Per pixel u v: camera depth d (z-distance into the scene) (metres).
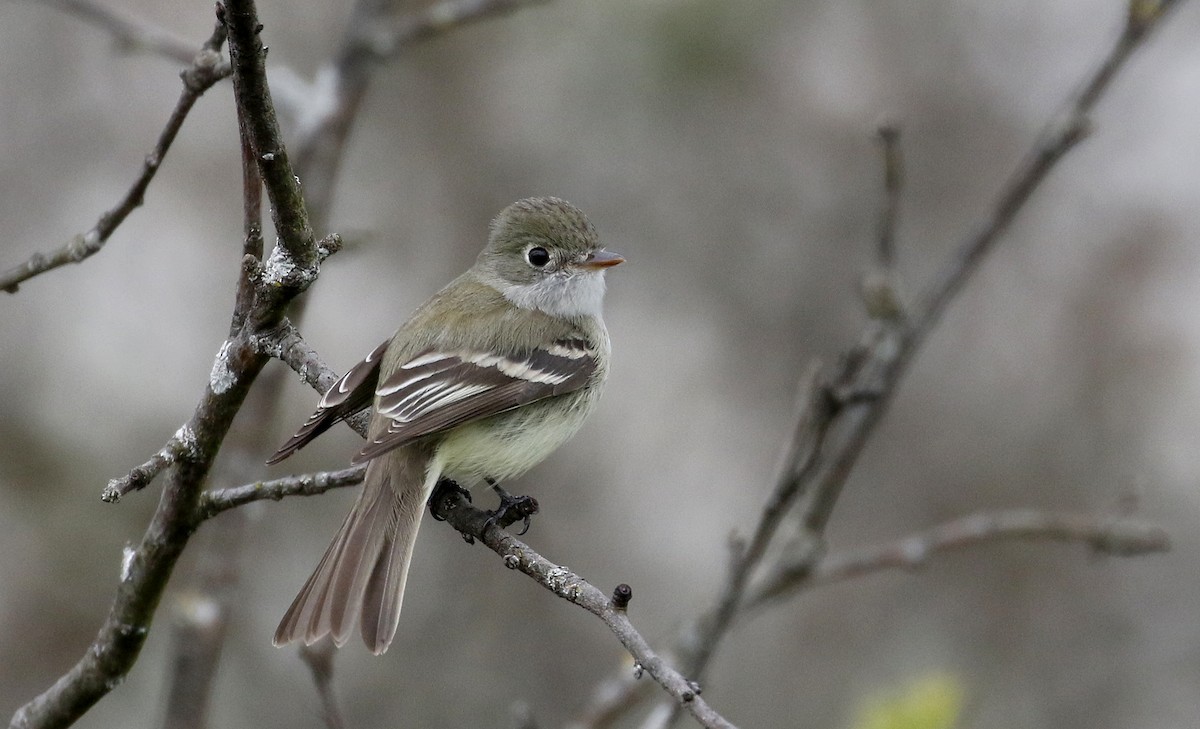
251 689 11.99
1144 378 13.46
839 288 13.87
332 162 9.75
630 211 14.06
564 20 13.53
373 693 12.17
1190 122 14.17
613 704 8.30
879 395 7.50
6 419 12.61
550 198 9.17
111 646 5.95
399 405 7.31
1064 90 14.09
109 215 6.47
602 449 13.61
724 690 12.53
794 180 14.09
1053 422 13.43
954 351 13.79
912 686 6.71
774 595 8.44
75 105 13.86
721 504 13.39
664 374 13.93
